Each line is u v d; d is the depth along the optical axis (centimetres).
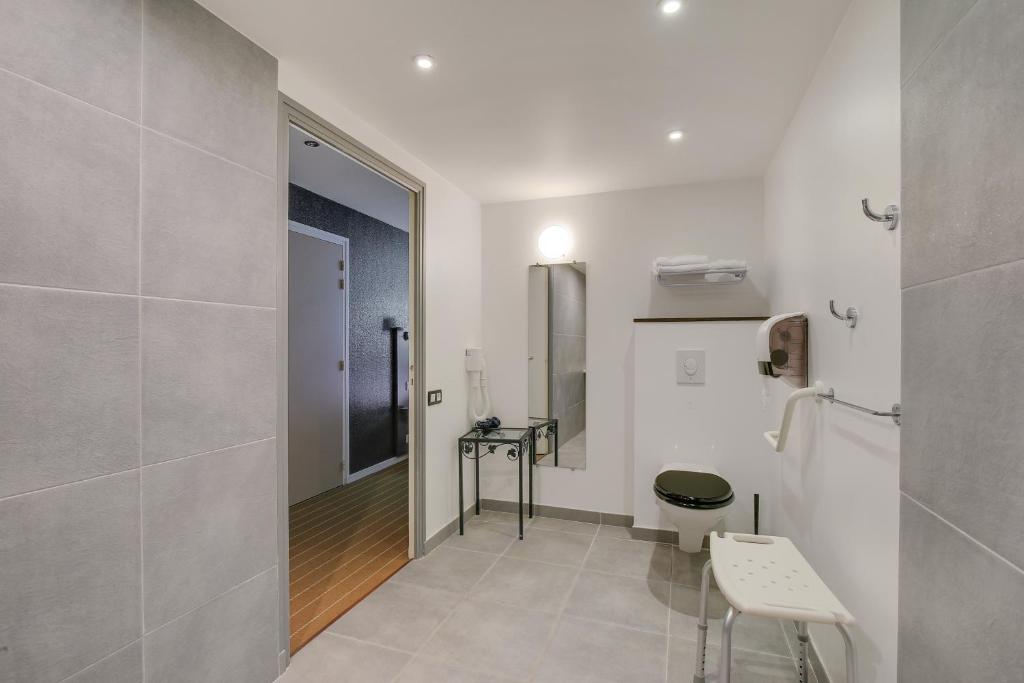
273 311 174
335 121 209
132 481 130
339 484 420
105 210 123
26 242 109
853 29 144
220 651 154
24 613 108
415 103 211
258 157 168
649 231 322
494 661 188
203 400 149
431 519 288
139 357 131
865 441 134
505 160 275
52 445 113
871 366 129
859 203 139
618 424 327
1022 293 58
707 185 311
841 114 155
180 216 142
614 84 196
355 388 441
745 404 290
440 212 299
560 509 339
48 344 113
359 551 288
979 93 65
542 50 173
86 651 119
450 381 311
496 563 270
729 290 306
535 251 346
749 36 164
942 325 75
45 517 112
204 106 149
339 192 382
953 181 71
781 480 243
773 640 201
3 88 105
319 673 181
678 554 281
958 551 71
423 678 178
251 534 165
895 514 116
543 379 345
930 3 77
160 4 136
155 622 135
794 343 195
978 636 66
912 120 83
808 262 195
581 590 241
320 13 152
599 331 332
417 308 278
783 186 244
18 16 107
